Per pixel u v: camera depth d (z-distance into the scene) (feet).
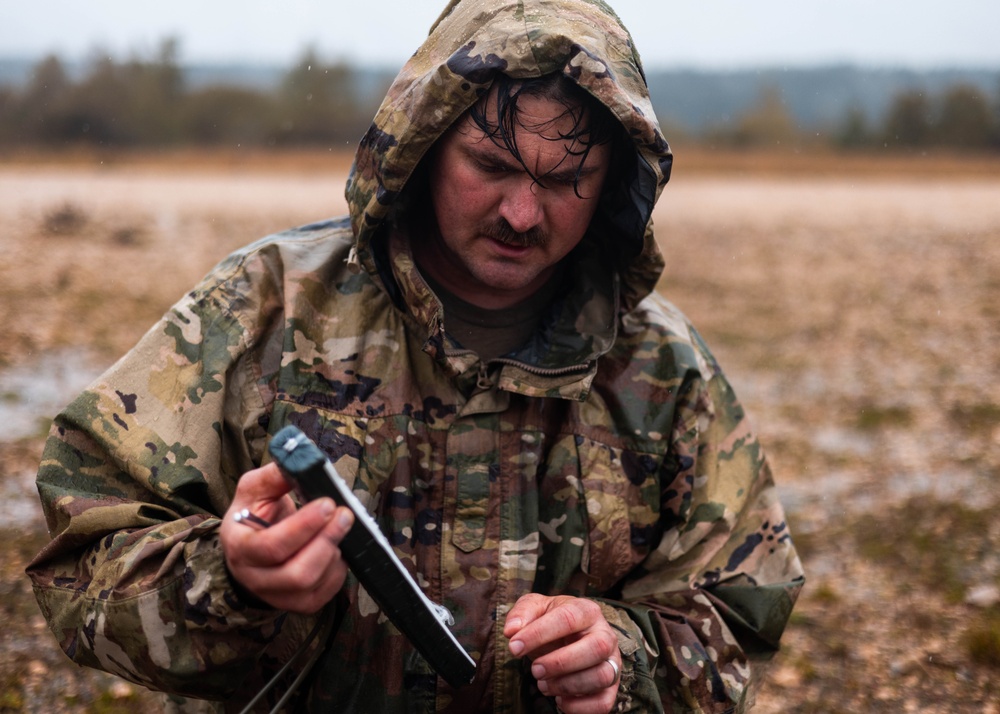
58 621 4.08
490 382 4.70
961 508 15.96
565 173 4.30
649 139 4.40
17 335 24.48
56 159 107.04
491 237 4.45
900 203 68.64
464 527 4.61
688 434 5.01
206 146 134.72
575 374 4.75
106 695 9.61
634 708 4.46
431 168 4.60
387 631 4.46
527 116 4.21
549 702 4.68
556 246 4.51
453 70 4.20
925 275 37.55
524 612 4.18
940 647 11.45
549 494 4.76
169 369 4.47
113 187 68.13
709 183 92.73
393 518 4.52
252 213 52.39
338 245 4.95
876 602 12.61
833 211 61.41
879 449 19.22
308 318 4.65
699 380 5.09
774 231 49.78
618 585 5.08
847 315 30.96
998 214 60.23
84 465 4.33
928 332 28.96
